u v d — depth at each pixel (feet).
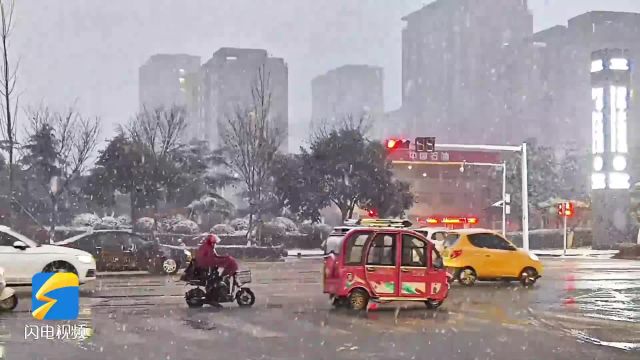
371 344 38.99
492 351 37.27
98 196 158.30
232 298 54.80
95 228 154.71
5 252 59.52
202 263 54.39
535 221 224.94
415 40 482.28
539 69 408.87
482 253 74.74
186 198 175.22
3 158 170.40
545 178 226.17
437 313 52.60
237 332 42.75
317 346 38.17
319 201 168.76
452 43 448.24
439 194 229.66
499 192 227.20
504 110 415.85
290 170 170.91
